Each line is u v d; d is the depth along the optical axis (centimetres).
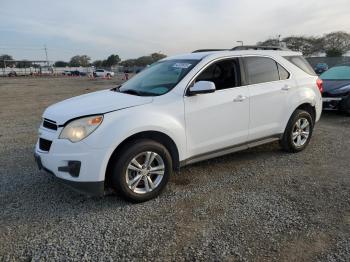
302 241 313
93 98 435
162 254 295
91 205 390
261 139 523
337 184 446
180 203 394
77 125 362
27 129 822
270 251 297
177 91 424
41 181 463
